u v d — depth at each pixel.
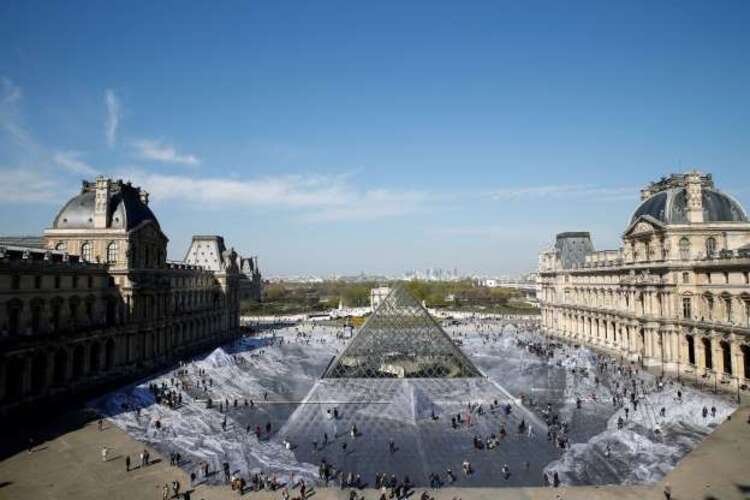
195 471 64.94
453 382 101.31
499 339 187.62
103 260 121.19
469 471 66.19
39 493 57.00
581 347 161.50
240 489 58.50
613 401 98.12
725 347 105.31
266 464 68.19
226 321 195.00
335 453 74.12
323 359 154.38
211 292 186.75
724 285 106.62
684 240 119.00
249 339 194.25
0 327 86.88
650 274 126.44
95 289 114.12
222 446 74.44
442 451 74.81
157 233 138.25
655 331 124.81
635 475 62.34
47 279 98.75
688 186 120.44
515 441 78.81
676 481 59.56
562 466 66.50
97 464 66.19
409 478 64.62
